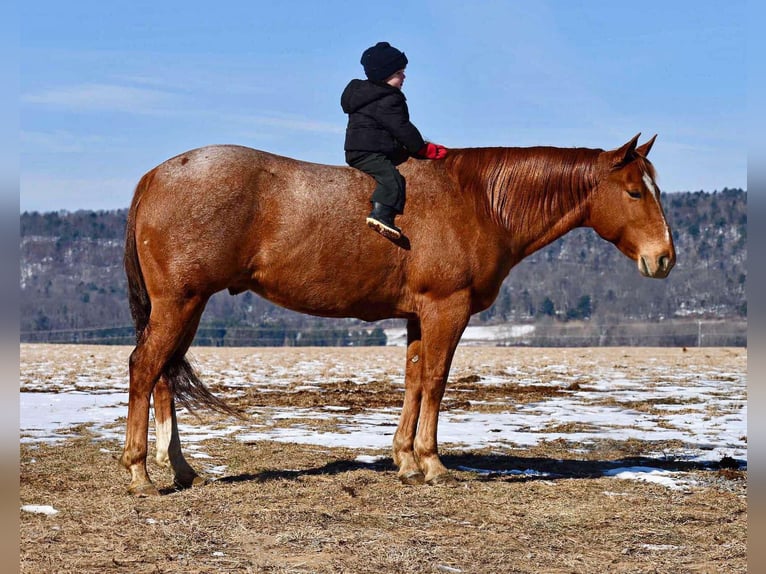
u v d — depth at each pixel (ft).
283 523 17.95
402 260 21.71
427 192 21.95
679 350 90.27
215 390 46.01
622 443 29.89
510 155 23.02
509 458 26.68
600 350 91.45
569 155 23.18
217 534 17.13
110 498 19.83
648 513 19.67
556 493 21.50
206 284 20.36
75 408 36.70
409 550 16.39
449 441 29.71
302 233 20.84
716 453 28.27
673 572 15.57
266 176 20.81
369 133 21.62
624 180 22.85
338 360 74.23
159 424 21.67
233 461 25.07
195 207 20.06
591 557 16.44
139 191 20.93
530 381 53.31
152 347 20.26
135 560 15.46
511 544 17.12
